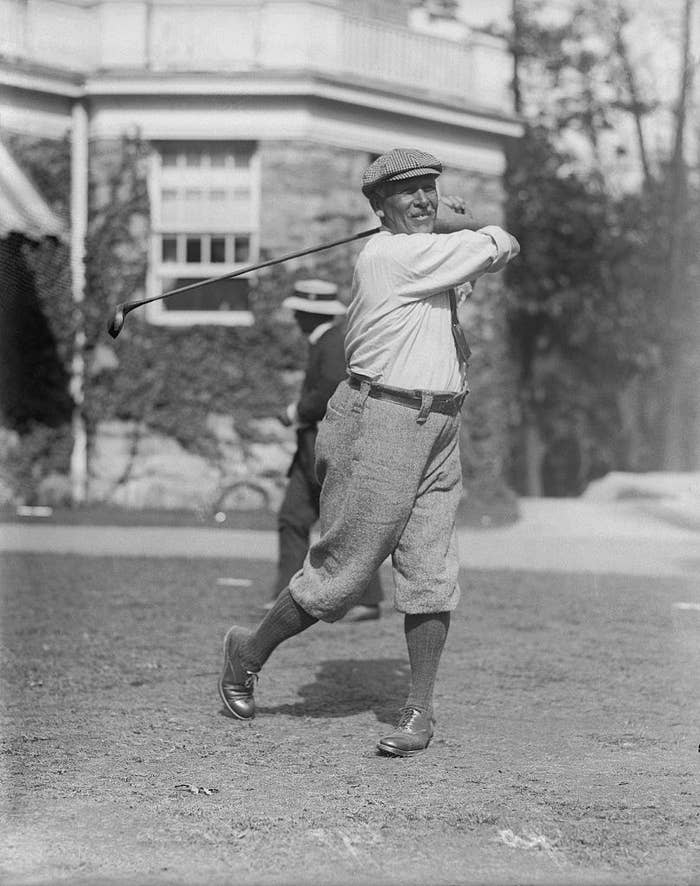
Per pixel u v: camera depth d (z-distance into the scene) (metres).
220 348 18.47
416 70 19.56
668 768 4.48
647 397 25.45
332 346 7.73
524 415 24.75
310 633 7.51
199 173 18.70
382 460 4.71
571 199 24.20
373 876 3.32
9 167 17.34
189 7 18.59
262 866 3.40
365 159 18.95
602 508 17.62
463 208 5.09
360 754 4.65
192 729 5.03
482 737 4.96
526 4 24.17
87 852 3.50
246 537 13.94
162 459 18.55
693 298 24.88
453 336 4.80
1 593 9.05
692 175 24.97
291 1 18.47
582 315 24.22
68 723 5.10
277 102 18.36
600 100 24.77
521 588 9.80
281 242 18.44
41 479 18.47
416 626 4.81
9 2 17.39
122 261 18.48
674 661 6.69
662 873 3.37
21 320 18.02
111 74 18.25
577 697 5.75
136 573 10.45
